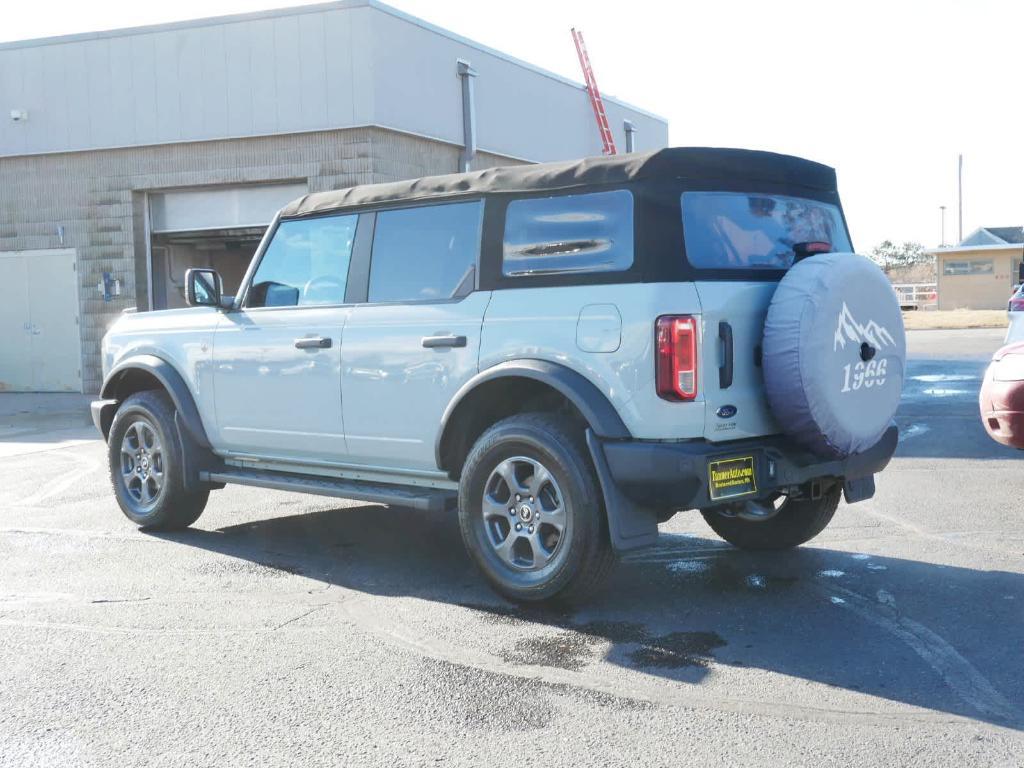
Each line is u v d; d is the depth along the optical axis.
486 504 5.04
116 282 18.25
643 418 4.54
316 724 3.60
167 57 17.38
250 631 4.67
